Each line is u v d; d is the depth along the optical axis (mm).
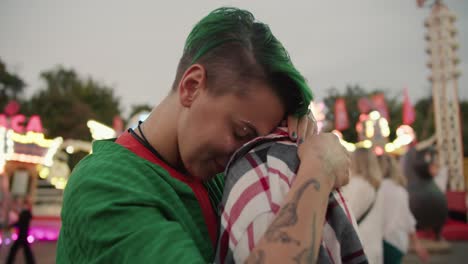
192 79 994
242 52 960
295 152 936
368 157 3674
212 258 994
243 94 942
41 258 9570
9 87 36469
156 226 835
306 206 799
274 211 830
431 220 9734
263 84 948
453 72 17906
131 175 951
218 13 1041
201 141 974
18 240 7707
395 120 36812
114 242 833
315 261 769
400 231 3926
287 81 960
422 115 38406
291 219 780
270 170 879
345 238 891
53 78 39250
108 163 971
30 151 15797
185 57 1066
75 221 906
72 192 944
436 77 18078
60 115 34719
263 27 1005
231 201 865
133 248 812
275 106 966
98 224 861
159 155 1076
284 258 741
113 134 16688
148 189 945
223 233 853
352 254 885
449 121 17594
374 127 10289
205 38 1012
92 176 940
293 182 854
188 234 917
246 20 1016
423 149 9891
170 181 1018
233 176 897
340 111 19500
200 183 1153
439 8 18203
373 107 14008
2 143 14711
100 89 41062
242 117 949
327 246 874
